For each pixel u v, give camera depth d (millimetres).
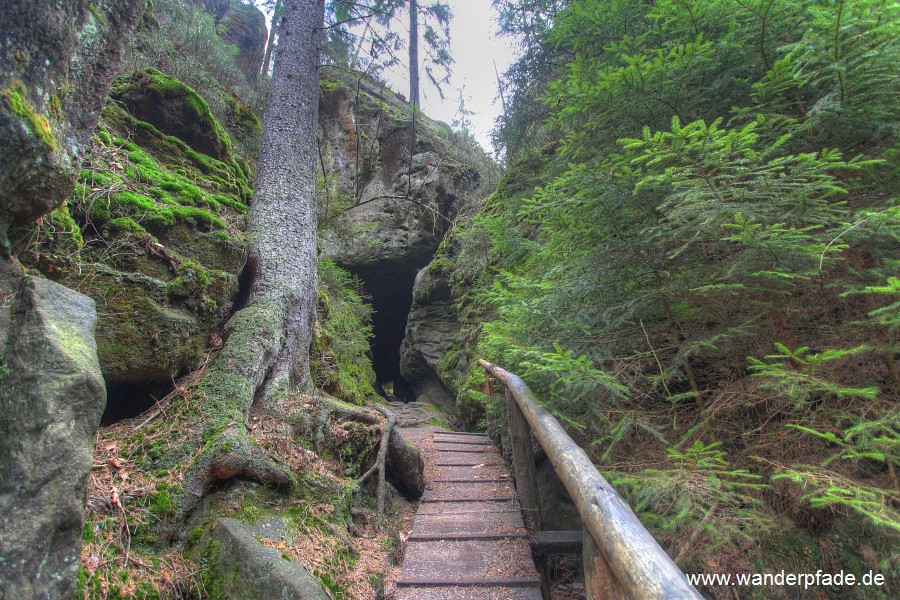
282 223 4238
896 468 1957
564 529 3781
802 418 2084
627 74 2768
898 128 2078
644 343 2750
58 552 1211
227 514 2242
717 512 2045
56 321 1441
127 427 2643
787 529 2207
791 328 2332
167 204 3486
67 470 1266
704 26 3061
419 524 3486
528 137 8234
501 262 7461
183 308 3084
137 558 1896
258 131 7672
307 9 5379
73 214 2785
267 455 2607
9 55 1319
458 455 5539
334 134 14000
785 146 2486
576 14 4047
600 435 2742
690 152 2059
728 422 2436
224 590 1911
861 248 2119
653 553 1118
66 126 1571
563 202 2641
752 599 2141
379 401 8617
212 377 2922
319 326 5566
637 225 2697
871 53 1911
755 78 2893
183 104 4996
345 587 2254
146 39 6340
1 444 1206
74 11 1550
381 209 13367
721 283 2297
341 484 2961
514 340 3109
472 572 2779
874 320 1894
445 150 14641
